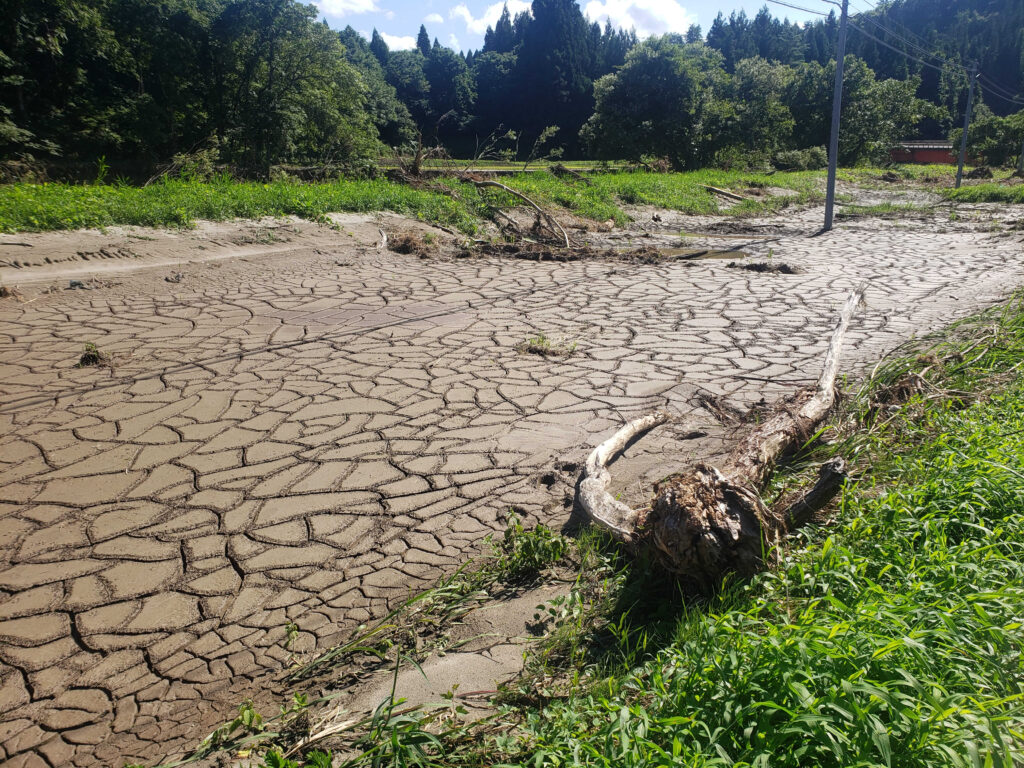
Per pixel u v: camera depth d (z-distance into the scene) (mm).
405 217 14734
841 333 5961
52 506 3990
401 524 3838
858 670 2162
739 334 7422
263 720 2570
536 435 4922
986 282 10148
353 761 2221
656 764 1980
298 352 6672
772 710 2068
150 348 6703
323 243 12070
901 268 11492
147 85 30375
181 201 12312
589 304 8812
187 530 3777
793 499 3697
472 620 3098
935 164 61875
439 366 6328
